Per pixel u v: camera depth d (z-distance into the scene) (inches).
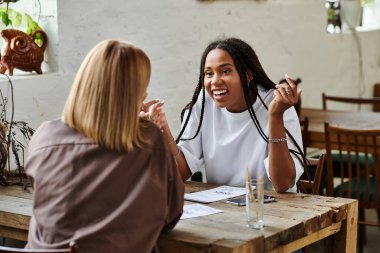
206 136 109.3
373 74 248.8
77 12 137.1
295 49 202.4
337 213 92.6
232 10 174.9
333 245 97.0
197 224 85.7
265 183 106.8
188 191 103.5
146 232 75.2
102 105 74.2
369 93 247.6
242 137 106.0
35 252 69.1
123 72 74.1
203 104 108.2
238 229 83.4
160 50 156.3
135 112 75.0
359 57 239.0
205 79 104.0
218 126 107.9
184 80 163.2
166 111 159.9
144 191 74.8
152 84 155.6
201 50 166.6
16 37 126.7
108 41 76.0
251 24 182.2
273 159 99.6
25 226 91.7
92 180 74.7
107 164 74.6
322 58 216.8
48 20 134.3
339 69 227.3
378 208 148.7
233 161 107.4
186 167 108.5
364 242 171.3
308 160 112.6
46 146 76.6
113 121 74.1
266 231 82.7
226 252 76.9
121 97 74.1
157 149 77.5
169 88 159.8
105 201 74.3
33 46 129.0
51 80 132.3
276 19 192.4
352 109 238.8
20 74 130.8
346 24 235.0
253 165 105.9
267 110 105.1
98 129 74.4
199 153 110.6
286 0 196.1
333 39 222.1
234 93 102.6
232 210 92.4
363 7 248.2
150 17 153.0
